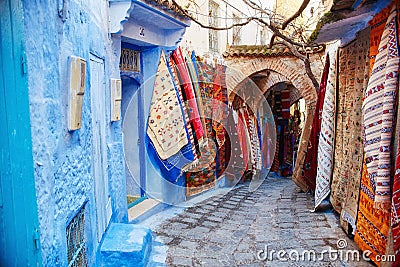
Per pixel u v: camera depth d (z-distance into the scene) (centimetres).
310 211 675
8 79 214
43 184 232
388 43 385
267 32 1346
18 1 210
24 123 214
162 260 468
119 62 573
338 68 644
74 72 294
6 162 218
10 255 221
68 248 289
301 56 789
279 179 1193
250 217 650
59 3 274
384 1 416
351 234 525
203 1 895
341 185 602
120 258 412
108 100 488
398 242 360
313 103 955
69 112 291
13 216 220
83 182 336
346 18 474
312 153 791
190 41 827
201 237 551
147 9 557
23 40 211
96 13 425
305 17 1008
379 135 399
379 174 389
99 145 420
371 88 409
